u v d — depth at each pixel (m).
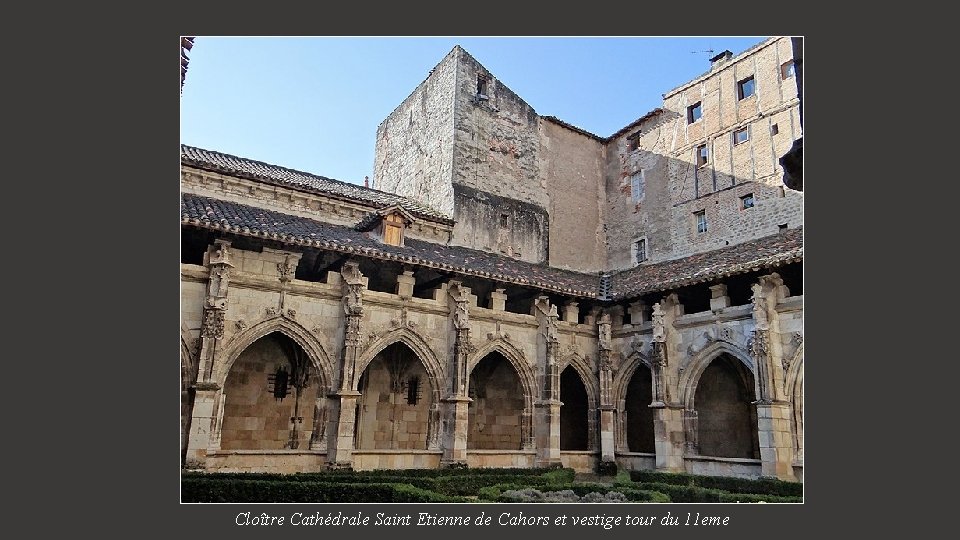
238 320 20.48
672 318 26.06
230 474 17.34
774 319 22.20
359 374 22.00
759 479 20.48
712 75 34.91
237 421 23.77
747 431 27.23
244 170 27.53
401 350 27.75
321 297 22.30
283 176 30.36
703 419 29.00
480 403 29.97
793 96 30.59
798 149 13.88
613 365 28.11
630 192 38.81
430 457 23.17
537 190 37.22
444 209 33.94
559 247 37.22
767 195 30.80
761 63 32.50
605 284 32.72
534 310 27.38
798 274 23.47
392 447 26.72
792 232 26.77
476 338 25.28
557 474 22.78
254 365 24.58
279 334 25.27
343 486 16.14
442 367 24.28
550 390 26.00
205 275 20.06
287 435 24.70
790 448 21.14
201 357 19.11
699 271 26.36
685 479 22.61
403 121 41.28
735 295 26.50
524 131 37.53
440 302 24.75
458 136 34.47
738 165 32.59
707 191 33.94
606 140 41.25
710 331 24.42
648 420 30.22
